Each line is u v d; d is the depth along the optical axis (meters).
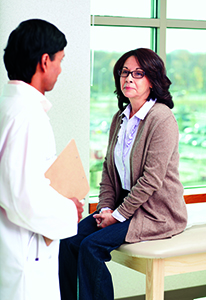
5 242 1.29
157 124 1.78
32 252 1.32
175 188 1.85
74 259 1.89
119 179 1.99
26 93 1.31
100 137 2.71
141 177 1.80
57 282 1.42
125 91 1.87
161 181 1.78
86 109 2.40
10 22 2.21
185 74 2.86
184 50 2.83
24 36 1.31
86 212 2.45
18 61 1.33
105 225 1.88
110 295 1.74
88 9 2.35
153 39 2.76
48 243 1.37
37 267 1.32
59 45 1.36
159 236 1.81
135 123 1.90
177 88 2.85
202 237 1.84
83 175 1.48
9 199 1.22
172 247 1.73
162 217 1.83
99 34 2.62
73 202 1.39
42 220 1.26
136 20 2.64
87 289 1.75
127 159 1.87
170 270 1.80
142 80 1.85
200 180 2.98
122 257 1.96
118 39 2.67
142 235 1.79
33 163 1.23
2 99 1.34
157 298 1.78
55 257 1.41
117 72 1.97
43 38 1.32
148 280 1.78
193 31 2.84
